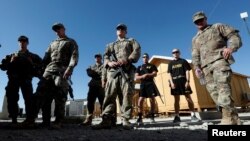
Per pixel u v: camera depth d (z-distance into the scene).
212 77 3.48
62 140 2.58
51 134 3.21
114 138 2.71
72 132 3.49
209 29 3.54
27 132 3.51
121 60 4.22
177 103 5.90
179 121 5.78
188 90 5.91
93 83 5.93
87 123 5.65
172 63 6.17
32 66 5.04
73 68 4.50
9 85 5.01
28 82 4.92
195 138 2.53
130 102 4.11
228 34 3.37
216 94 3.44
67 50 4.60
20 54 5.00
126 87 4.12
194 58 3.78
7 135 3.08
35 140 2.60
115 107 4.34
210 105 11.12
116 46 4.46
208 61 3.45
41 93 4.36
